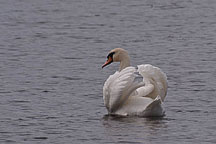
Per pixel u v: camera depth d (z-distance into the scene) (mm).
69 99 16141
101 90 17312
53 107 15180
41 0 43562
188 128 13000
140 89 14414
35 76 19375
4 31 30484
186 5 40312
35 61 22219
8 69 20625
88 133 12656
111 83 14320
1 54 23812
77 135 12523
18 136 12500
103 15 36219
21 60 22422
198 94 16609
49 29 31172
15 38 28203
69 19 34812
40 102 15758
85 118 14047
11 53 24078
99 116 14242
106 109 15047
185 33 29219
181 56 22953
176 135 12422
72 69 20625
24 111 14742
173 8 38844
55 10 38656
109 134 12523
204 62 21609
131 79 14141
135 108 14156
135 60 22328
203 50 24281
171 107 15141
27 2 42500
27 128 13133
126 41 27000
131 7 39469
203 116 14141
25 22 33656
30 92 16984
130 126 13188
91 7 39906
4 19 34781
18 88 17516
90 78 19109
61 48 25297
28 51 24531
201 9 38312
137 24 32500
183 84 17969
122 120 13773
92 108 15133
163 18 34625
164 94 14625
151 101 14156
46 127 13203
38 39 27906
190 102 15672
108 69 20672
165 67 20828
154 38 27750
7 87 17656
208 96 16344
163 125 13250
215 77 18891
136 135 12414
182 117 14047
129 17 35188
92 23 33188
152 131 12719
